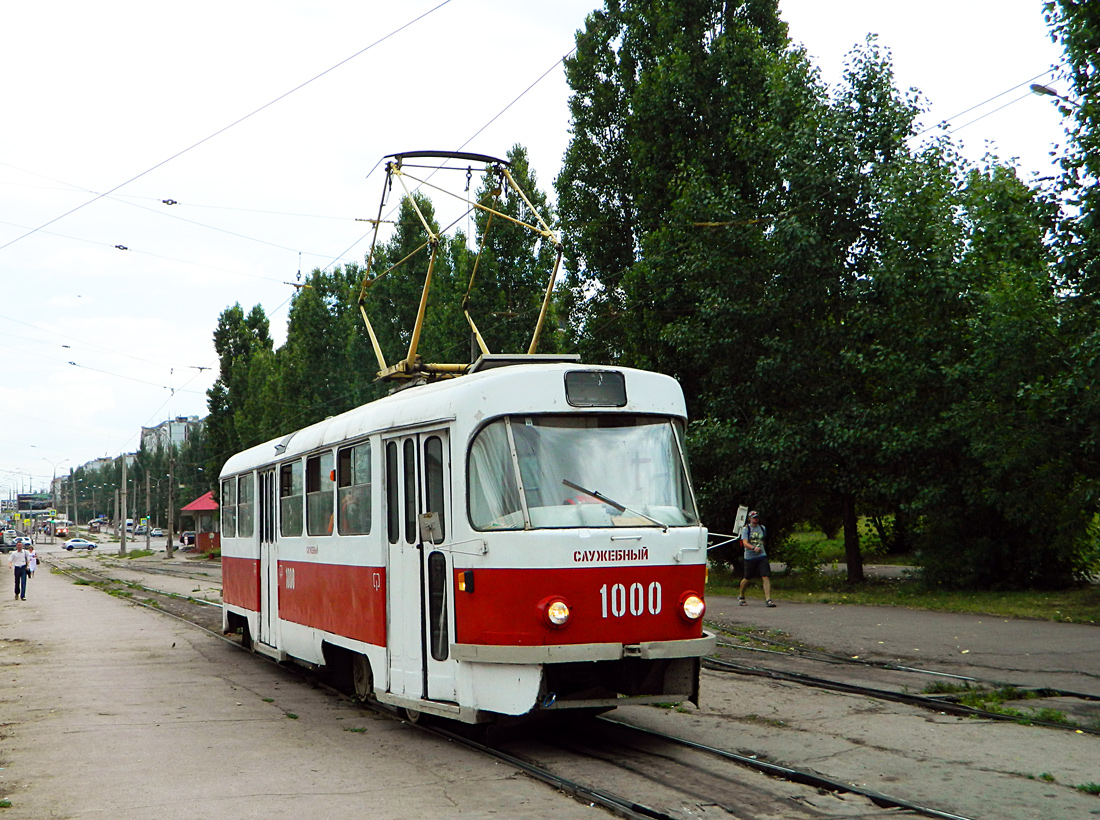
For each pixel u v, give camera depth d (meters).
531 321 33.88
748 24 26.88
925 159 20.77
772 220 22.12
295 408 52.25
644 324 26.16
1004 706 8.98
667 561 7.88
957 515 19.38
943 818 5.79
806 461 21.67
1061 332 16.58
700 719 8.90
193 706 10.55
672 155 26.22
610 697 7.82
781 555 26.19
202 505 80.19
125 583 37.31
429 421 8.45
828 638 13.84
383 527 9.24
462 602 7.84
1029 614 15.41
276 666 13.91
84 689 11.85
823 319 22.53
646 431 8.35
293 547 12.27
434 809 6.25
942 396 19.98
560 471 7.91
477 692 7.75
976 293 18.81
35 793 6.94
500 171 14.66
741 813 6.00
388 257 42.69
